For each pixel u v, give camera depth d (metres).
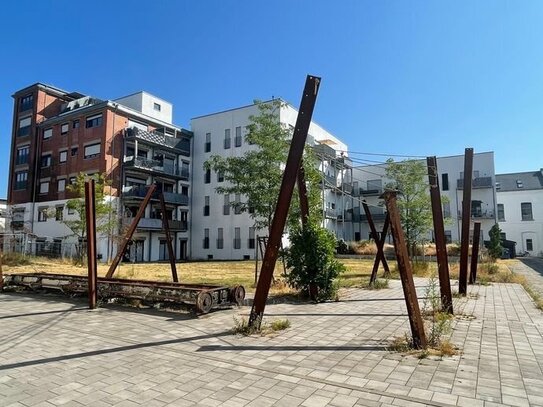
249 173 17.61
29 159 43.56
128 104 45.50
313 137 48.78
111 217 30.61
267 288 7.42
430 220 25.75
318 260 11.05
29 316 8.84
